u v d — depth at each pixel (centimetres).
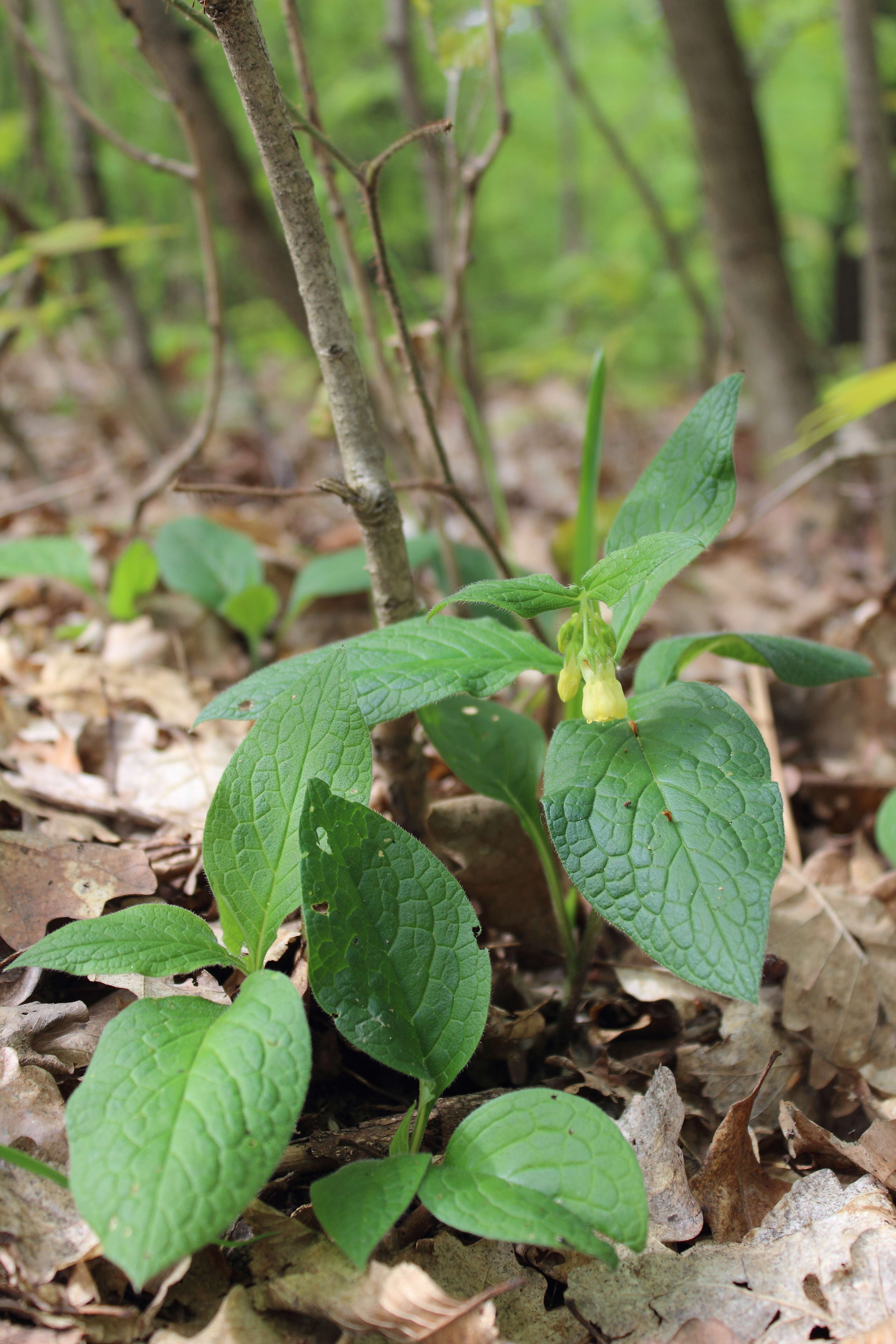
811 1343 42
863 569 108
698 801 44
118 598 75
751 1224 47
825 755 75
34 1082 45
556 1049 54
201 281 197
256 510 123
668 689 48
